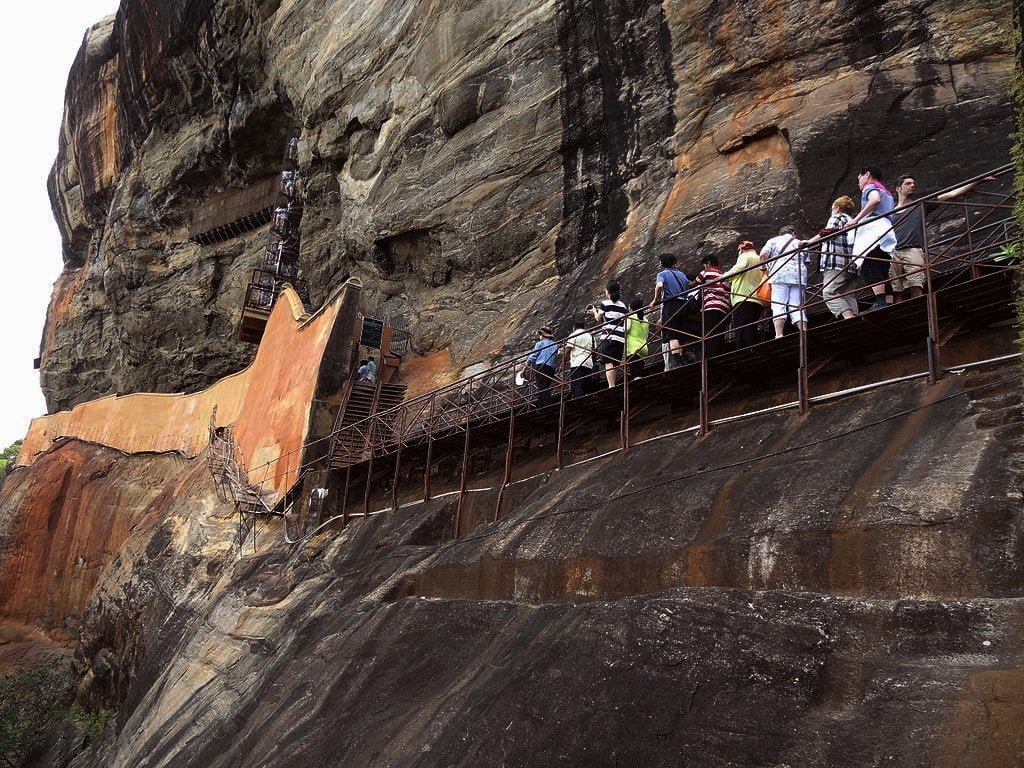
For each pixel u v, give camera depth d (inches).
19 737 805.9
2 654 1115.3
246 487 743.7
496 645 293.1
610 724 207.6
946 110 420.5
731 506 255.4
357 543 533.0
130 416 1221.7
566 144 639.8
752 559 230.2
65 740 759.1
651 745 192.5
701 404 329.4
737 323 350.0
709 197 518.0
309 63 957.2
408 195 770.8
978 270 282.2
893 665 172.6
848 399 281.9
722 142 526.6
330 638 408.5
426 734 260.5
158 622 705.0
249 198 1280.8
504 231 674.8
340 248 919.0
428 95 772.6
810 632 192.2
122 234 1454.2
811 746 163.8
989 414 219.9
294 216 1143.0
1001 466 194.7
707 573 243.0
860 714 165.3
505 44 702.5
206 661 543.2
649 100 583.8
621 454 364.5
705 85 547.8
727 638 206.8
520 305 645.9
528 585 316.5
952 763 140.0
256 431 802.2
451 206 722.2
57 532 1237.1
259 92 1148.5
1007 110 396.2
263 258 1241.4
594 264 585.3
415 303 782.5
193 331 1336.1
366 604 411.2
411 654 334.6
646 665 217.6
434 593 381.4
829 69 480.4
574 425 425.7
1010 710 142.6
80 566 1153.4
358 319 704.4
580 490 347.3
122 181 1507.1
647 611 234.1
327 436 657.0
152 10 1280.8
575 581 294.0
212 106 1291.8
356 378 688.4
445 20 763.4
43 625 1173.7
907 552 193.3
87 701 826.2
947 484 199.5
